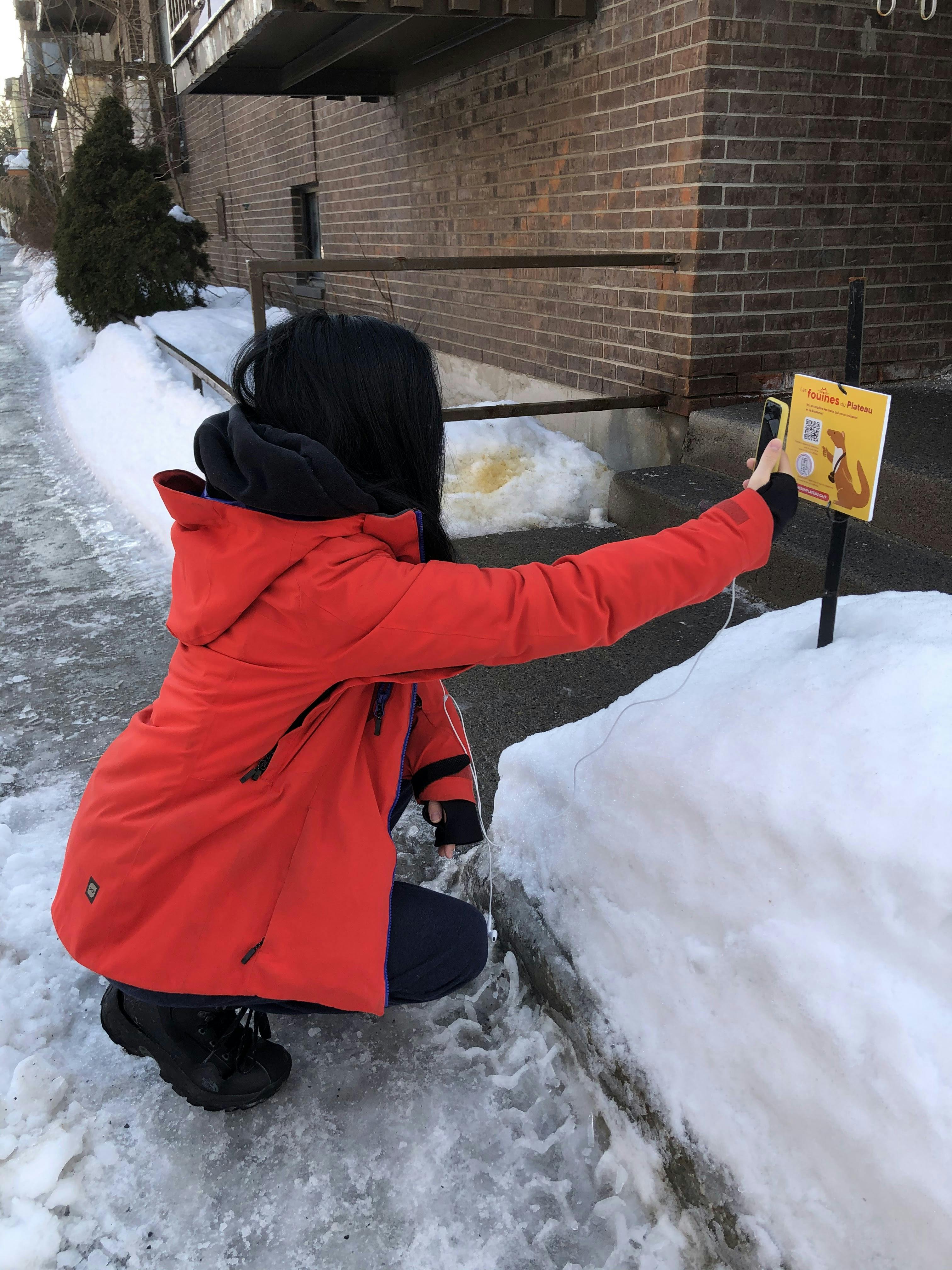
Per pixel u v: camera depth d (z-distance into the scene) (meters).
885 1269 1.13
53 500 5.63
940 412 3.88
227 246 12.34
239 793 1.34
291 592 1.24
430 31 5.14
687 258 3.95
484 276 5.77
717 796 1.43
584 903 1.74
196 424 6.08
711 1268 1.36
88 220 9.44
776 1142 1.29
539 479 4.54
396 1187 1.55
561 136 4.71
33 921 2.08
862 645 1.48
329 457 1.19
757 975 1.33
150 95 13.70
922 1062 1.11
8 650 3.66
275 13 4.30
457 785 1.74
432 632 1.23
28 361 10.35
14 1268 1.42
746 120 3.79
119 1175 1.58
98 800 1.41
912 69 4.00
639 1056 1.52
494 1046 1.80
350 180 7.76
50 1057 1.79
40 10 17.22
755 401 4.20
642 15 3.98
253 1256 1.45
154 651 3.60
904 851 1.18
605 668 3.12
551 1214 1.49
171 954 1.38
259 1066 1.63
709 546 1.29
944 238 4.35
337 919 1.40
